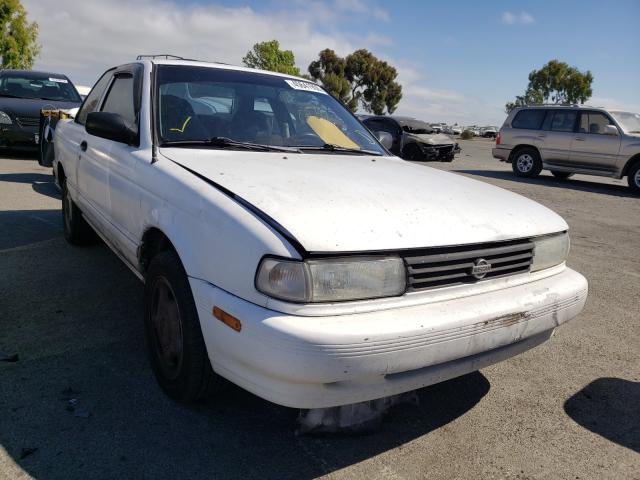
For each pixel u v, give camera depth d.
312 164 2.93
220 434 2.43
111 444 2.31
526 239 2.59
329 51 52.81
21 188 7.67
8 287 3.98
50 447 2.26
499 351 2.49
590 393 3.06
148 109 3.15
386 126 17.84
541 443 2.56
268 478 2.17
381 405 2.63
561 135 13.24
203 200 2.33
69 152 4.57
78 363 2.96
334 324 1.97
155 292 2.73
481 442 2.53
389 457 2.37
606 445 2.57
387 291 2.10
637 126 12.81
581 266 5.77
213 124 3.22
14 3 29.69
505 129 14.41
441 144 17.38
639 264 5.96
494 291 2.44
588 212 9.34
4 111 9.91
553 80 61.34
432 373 2.25
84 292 3.96
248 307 2.04
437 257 2.22
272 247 2.00
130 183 3.02
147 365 2.99
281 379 1.99
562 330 3.96
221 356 2.18
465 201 2.64
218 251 2.18
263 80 3.74
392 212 2.31
